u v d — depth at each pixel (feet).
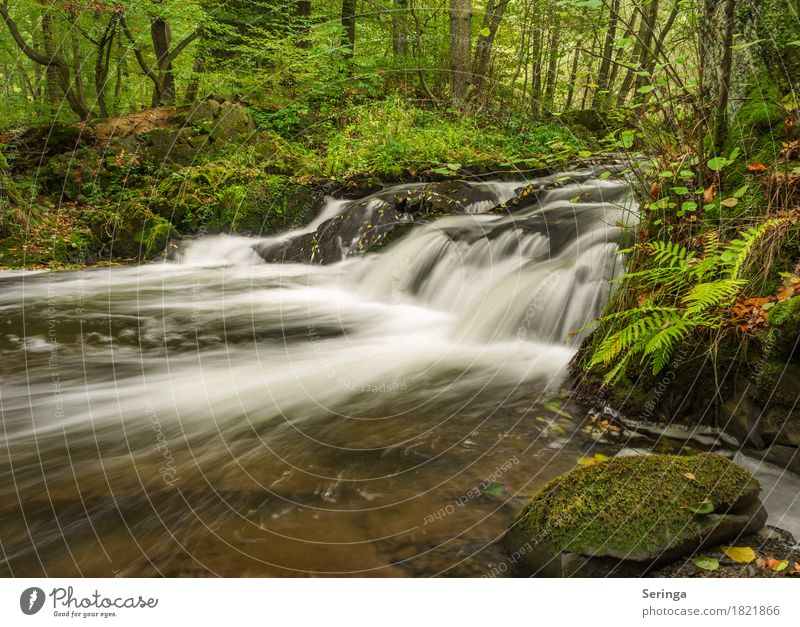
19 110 41.88
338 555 6.77
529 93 41.96
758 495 7.45
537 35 41.60
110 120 37.42
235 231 28.14
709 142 11.29
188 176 30.35
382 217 24.34
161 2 41.09
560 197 23.06
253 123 37.45
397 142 31.81
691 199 10.87
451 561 6.69
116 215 28.66
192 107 38.27
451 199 24.76
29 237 27.45
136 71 54.54
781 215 9.43
